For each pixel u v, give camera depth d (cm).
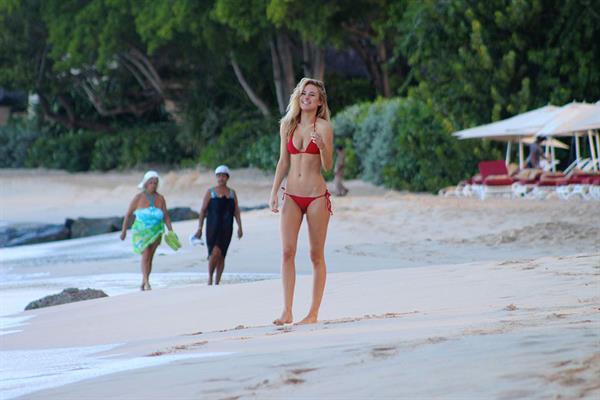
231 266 5053
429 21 10438
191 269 5050
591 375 1102
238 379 1360
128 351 2084
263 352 1645
